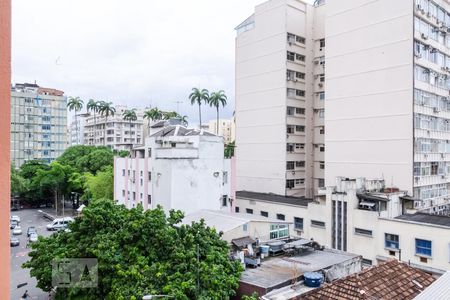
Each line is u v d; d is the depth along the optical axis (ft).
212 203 125.90
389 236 98.02
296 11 156.66
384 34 116.78
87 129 376.89
